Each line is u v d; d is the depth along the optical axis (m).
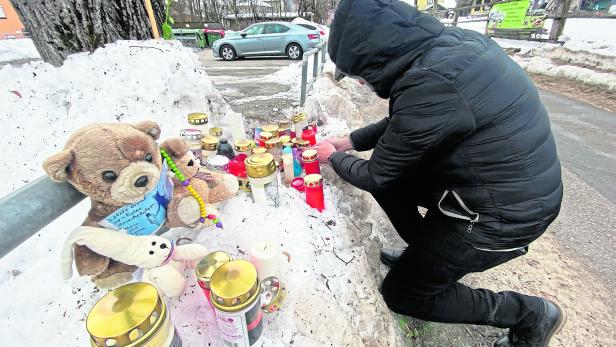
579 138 4.13
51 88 1.90
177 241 1.19
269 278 1.04
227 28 23.78
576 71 6.58
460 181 1.24
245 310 0.79
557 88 6.31
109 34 2.06
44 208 0.72
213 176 1.28
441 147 1.20
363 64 1.20
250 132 2.72
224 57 10.43
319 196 1.55
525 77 1.24
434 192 1.39
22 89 1.92
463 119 1.08
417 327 1.86
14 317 1.04
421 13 1.18
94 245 0.86
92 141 0.80
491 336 1.85
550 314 1.52
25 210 0.68
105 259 0.90
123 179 0.84
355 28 1.15
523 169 1.15
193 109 2.01
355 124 3.82
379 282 1.88
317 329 1.07
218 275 0.82
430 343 1.79
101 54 1.92
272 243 1.07
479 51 1.15
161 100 1.87
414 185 1.61
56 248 1.30
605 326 1.85
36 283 1.15
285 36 10.00
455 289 1.52
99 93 1.82
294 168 1.78
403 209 1.81
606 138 4.12
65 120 1.82
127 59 1.89
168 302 1.01
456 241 1.31
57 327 0.99
